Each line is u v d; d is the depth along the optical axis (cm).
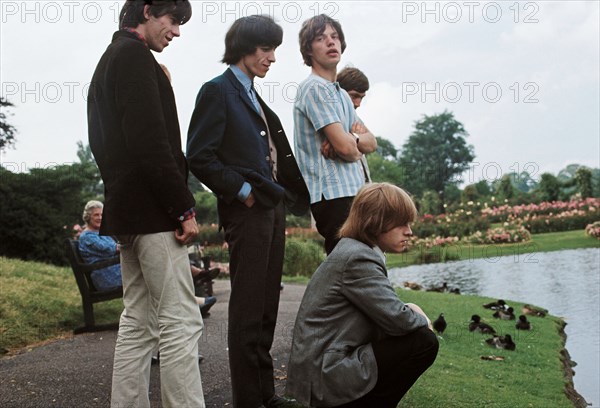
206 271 662
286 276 1366
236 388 337
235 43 366
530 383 463
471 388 434
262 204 345
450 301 844
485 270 1202
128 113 290
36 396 405
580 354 577
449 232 1661
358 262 297
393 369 291
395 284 1102
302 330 301
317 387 290
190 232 303
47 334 621
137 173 296
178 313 302
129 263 318
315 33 414
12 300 666
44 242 1305
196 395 298
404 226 311
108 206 301
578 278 1008
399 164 3194
